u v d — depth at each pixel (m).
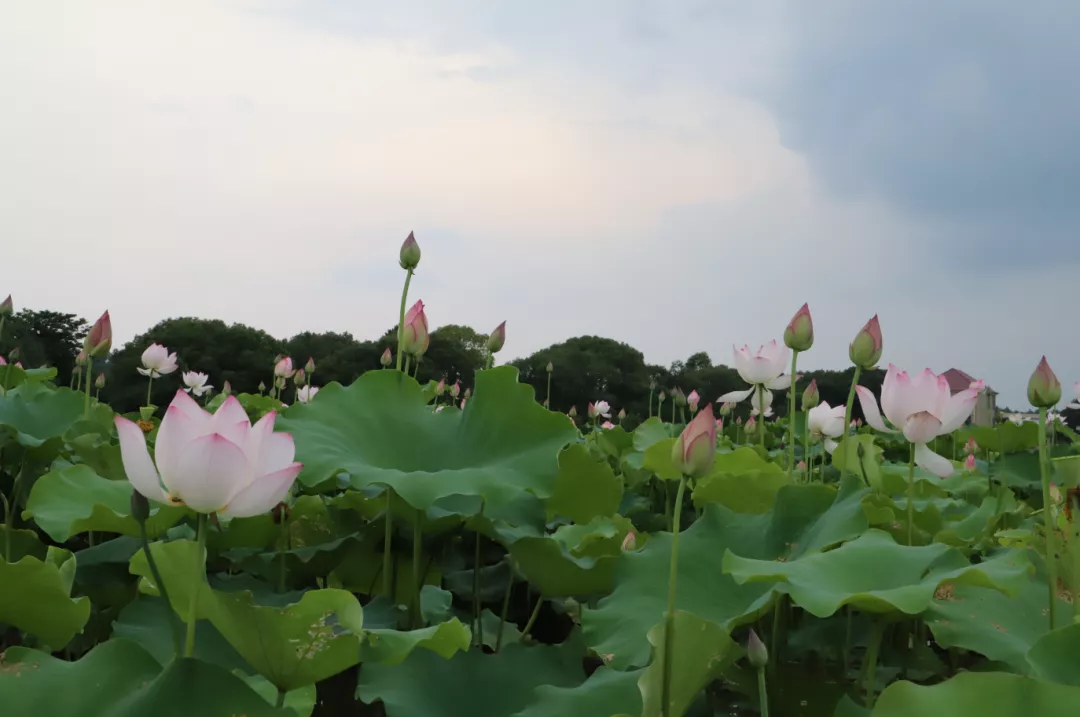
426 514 2.30
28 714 1.22
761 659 1.43
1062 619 1.93
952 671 2.08
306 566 2.45
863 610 1.72
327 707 2.06
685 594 2.01
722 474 2.94
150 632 1.89
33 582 1.64
